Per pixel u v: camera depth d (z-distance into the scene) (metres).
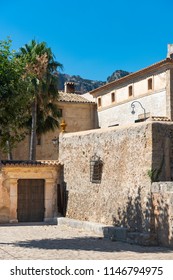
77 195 25.31
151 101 36.88
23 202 27.09
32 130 34.62
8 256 14.52
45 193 27.36
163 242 17.81
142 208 19.19
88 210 23.95
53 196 27.45
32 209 27.28
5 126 18.52
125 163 20.86
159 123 19.27
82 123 45.66
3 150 19.38
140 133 19.80
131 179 20.25
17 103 18.31
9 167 26.53
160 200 18.14
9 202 26.53
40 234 21.36
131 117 39.53
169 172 19.09
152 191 18.66
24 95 18.59
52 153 43.88
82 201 24.69
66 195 26.58
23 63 19.20
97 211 23.02
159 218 18.16
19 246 17.22
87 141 24.55
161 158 19.05
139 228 19.27
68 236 20.67
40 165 26.98
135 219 19.67
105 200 22.34
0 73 17.77
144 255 15.20
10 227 24.42
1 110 17.86
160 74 35.84
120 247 17.41
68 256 14.69
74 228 23.77
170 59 34.50
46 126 37.31
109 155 22.30
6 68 18.02
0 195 26.36
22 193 27.12
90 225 22.14
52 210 27.36
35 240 19.17
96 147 23.59
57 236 20.66
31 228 23.94
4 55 18.22
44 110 36.31
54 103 38.69
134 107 39.12
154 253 15.80
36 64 34.31
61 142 27.77
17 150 42.09
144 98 37.81
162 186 18.05
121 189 21.02
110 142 22.30
